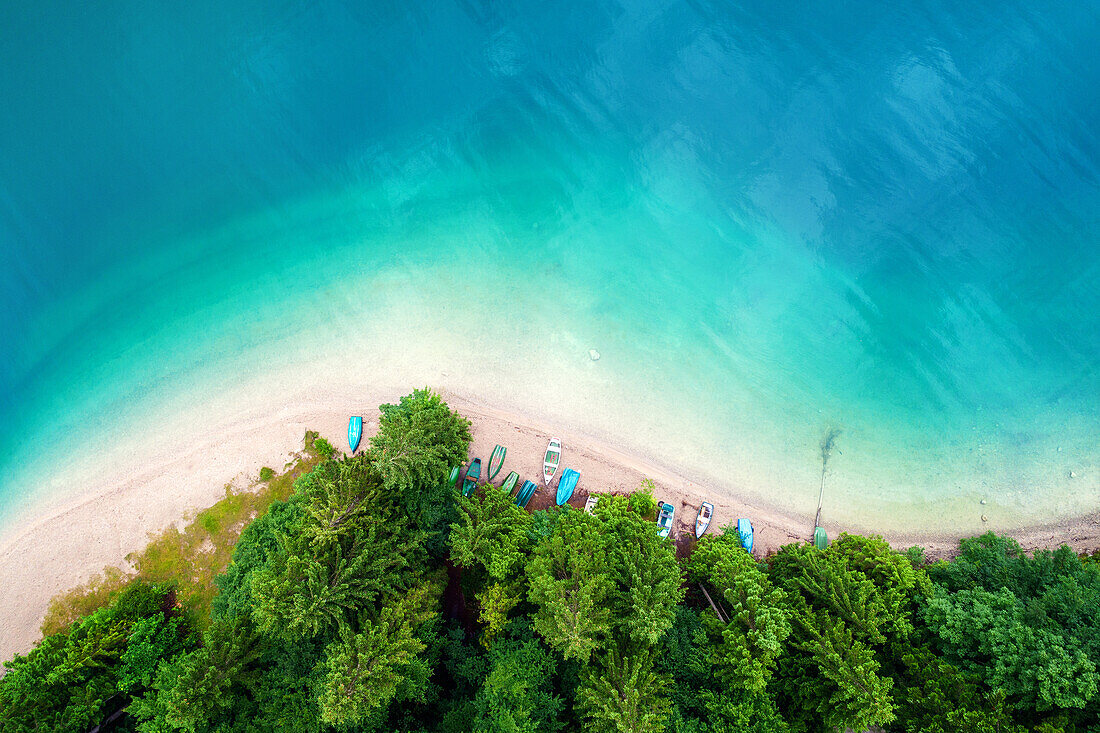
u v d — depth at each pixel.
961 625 32.12
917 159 49.28
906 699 30.97
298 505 35.91
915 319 47.56
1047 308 47.31
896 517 44.56
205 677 29.91
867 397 46.50
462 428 39.19
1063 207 48.34
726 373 46.91
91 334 46.50
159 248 47.94
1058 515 44.31
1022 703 29.48
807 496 44.88
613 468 44.91
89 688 33.72
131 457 44.47
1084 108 49.00
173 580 41.91
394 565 34.16
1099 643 29.45
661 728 28.02
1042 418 45.78
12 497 43.91
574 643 28.19
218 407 45.41
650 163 49.75
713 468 45.28
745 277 48.47
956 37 49.84
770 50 50.56
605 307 47.72
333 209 49.03
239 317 46.97
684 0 50.94
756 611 31.38
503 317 47.34
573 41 50.50
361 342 46.69
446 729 31.97
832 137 49.75
